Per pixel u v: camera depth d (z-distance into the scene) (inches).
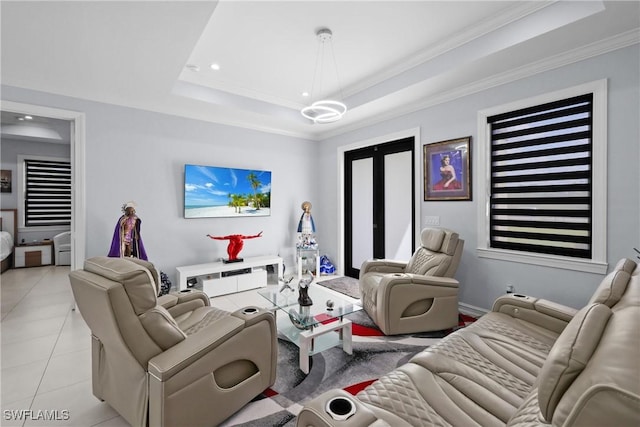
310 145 209.3
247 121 174.6
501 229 121.6
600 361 26.2
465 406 46.8
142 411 54.6
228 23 100.3
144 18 82.5
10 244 211.2
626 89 89.0
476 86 122.7
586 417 23.3
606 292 47.4
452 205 134.0
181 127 157.6
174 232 156.5
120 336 52.0
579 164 100.6
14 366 86.5
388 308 102.6
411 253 160.4
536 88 107.3
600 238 94.6
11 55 101.0
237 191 175.5
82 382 79.4
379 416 42.9
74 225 133.3
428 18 97.8
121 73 114.9
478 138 123.9
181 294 90.7
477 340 66.5
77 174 131.6
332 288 168.4
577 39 91.0
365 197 185.5
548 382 30.4
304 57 122.7
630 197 89.2
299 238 191.6
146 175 147.9
